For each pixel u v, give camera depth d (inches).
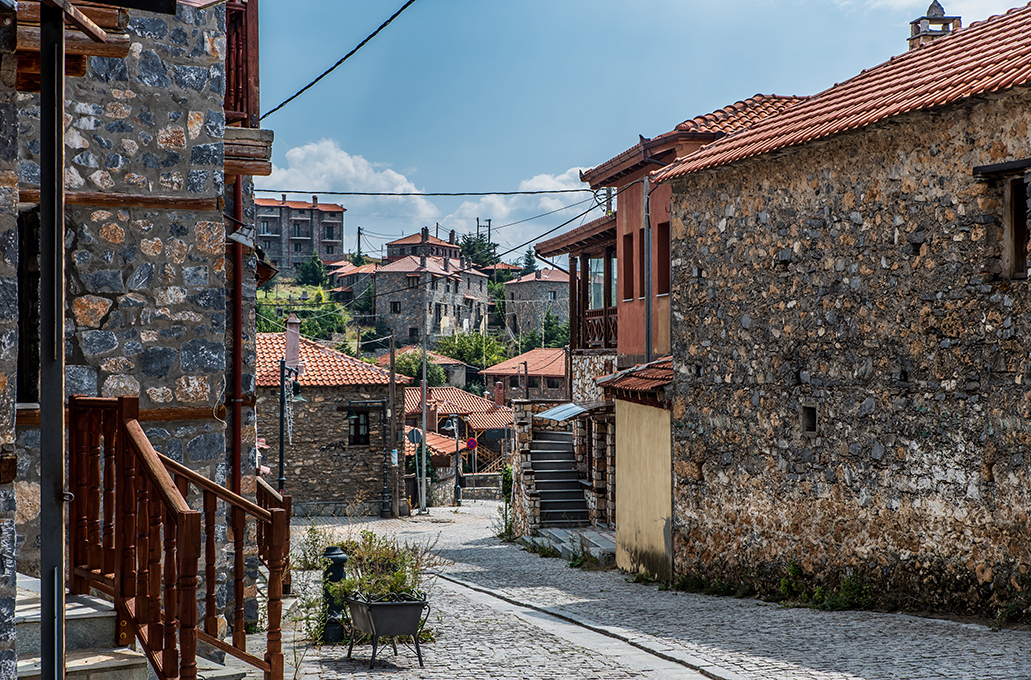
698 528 573.6
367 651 356.2
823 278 481.7
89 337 278.8
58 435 159.6
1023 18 490.6
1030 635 349.4
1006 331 385.7
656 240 727.7
